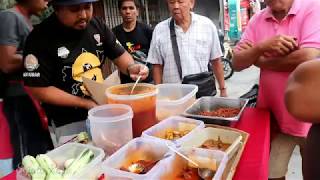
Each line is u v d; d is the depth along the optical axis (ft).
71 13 4.73
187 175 3.09
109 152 3.71
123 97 4.04
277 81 5.39
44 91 4.91
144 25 9.01
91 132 3.82
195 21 7.25
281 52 5.08
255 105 6.14
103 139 3.70
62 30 4.99
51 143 6.19
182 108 4.95
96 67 5.39
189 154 3.22
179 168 3.18
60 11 4.78
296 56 4.98
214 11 20.38
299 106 2.28
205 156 3.17
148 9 16.52
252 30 6.01
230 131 3.89
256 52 5.36
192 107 5.01
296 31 5.34
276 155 5.85
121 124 3.71
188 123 4.21
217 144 3.81
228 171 3.09
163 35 7.35
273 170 5.95
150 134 3.86
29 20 6.75
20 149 6.36
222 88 7.87
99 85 4.56
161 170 2.97
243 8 21.02
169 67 7.34
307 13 5.22
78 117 5.12
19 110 6.34
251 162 3.50
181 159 3.21
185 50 7.18
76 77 5.13
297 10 5.30
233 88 16.89
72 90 5.15
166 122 4.19
